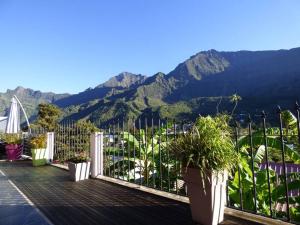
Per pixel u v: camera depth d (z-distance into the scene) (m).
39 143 10.61
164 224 3.95
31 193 5.95
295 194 7.55
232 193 5.77
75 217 4.36
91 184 6.76
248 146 6.38
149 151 7.73
